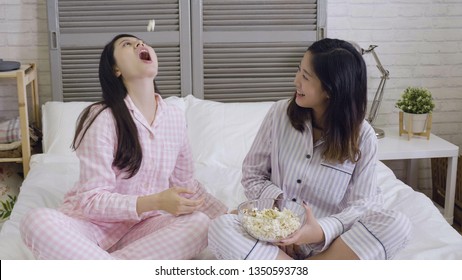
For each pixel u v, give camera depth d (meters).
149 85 1.88
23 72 2.77
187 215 1.77
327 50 1.73
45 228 1.58
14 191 2.88
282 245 1.70
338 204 1.89
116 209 1.72
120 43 1.86
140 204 1.73
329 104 1.76
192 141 2.78
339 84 1.71
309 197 1.89
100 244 1.81
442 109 3.44
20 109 2.78
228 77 3.20
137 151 1.82
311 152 1.85
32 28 3.08
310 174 1.86
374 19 3.28
